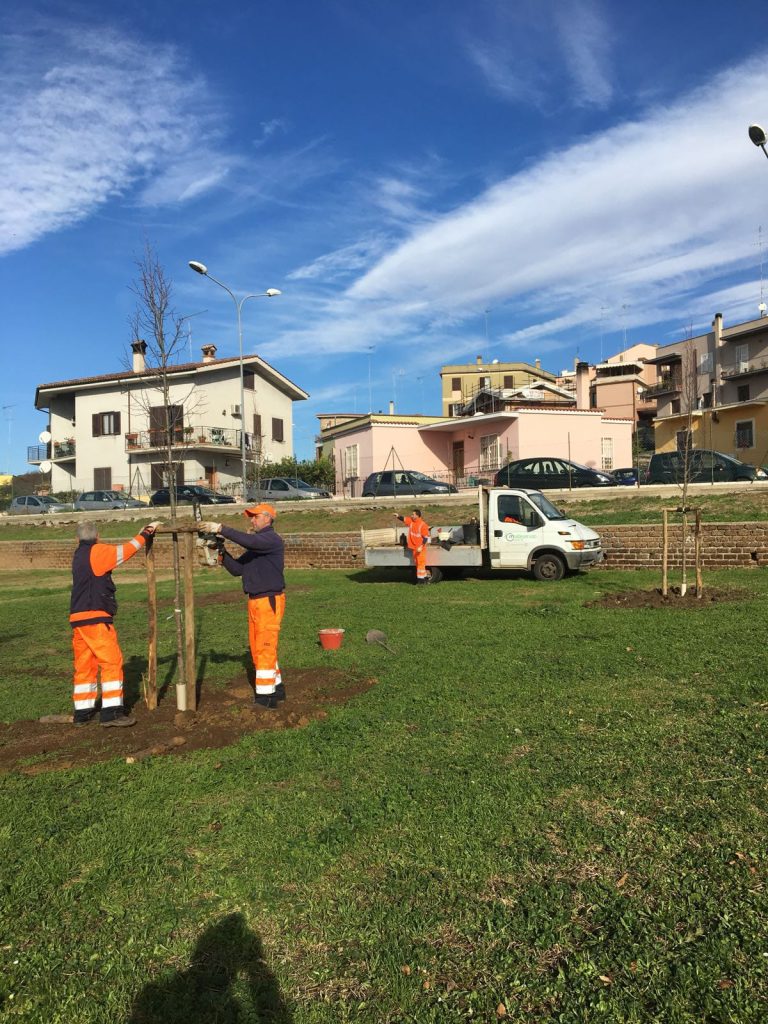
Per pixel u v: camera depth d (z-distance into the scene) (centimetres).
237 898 335
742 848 357
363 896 332
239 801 439
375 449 3828
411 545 1609
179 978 283
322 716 606
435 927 307
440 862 358
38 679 816
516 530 1568
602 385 7012
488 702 621
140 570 2467
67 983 281
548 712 586
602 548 1661
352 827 395
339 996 270
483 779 453
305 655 852
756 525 1564
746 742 493
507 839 377
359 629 1019
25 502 4122
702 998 259
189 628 627
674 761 468
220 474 4553
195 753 527
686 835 373
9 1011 266
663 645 809
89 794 458
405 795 433
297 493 3475
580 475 2566
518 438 3469
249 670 791
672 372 5812
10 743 577
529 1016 256
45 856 378
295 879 349
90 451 4775
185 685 623
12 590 1947
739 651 755
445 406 7625
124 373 4678
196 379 4519
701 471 2352
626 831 379
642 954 283
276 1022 258
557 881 337
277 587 629
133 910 328
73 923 320
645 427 6794
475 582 1593
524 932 301
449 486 2972
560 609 1112
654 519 1933
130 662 865
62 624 1242
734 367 5216
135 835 398
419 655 823
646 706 589
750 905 311
